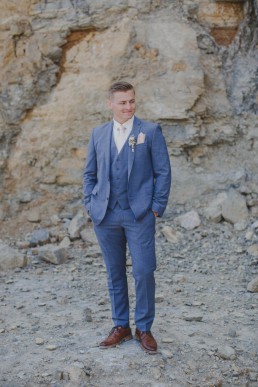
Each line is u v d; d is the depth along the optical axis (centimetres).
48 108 796
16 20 801
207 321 482
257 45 815
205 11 814
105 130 413
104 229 415
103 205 409
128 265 631
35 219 781
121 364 404
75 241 728
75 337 451
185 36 791
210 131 797
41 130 797
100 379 389
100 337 449
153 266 410
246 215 734
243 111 803
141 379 389
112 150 405
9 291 564
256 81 809
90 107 788
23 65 803
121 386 381
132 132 404
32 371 399
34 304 527
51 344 438
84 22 796
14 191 801
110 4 797
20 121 808
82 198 793
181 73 780
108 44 791
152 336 425
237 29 818
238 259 643
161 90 779
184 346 433
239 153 796
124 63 784
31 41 805
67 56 807
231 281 583
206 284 575
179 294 548
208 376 395
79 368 395
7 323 483
